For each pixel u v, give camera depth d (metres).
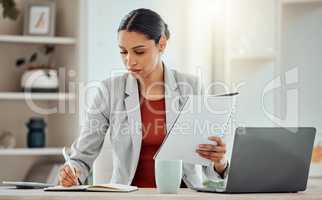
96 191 2.36
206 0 5.06
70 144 4.78
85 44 4.70
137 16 2.90
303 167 2.44
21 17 4.96
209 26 5.06
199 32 5.04
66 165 2.55
